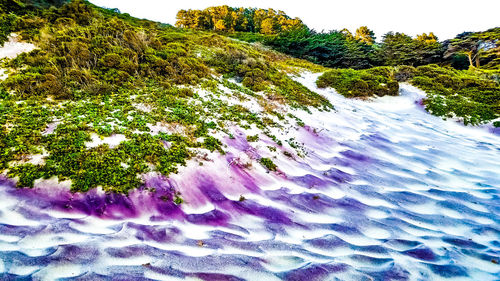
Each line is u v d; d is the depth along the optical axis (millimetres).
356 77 20828
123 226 4516
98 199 4980
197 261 3986
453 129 14461
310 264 4250
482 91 18969
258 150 8203
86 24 14711
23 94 7910
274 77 15906
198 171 6395
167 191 5555
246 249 4441
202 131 8141
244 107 10898
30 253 3625
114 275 3459
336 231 5352
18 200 4652
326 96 17516
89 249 3844
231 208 5578
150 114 8219
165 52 13250
